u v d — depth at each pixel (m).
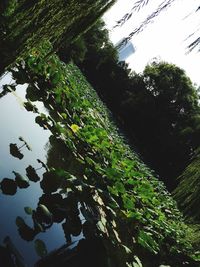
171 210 12.75
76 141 7.49
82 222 4.83
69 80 12.40
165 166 35.72
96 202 5.54
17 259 3.08
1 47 5.09
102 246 4.34
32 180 4.49
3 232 3.39
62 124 7.97
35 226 3.76
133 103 39.47
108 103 41.06
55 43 5.39
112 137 15.52
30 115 6.62
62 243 4.04
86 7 4.70
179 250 8.23
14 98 6.63
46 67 9.09
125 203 6.65
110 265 4.23
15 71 7.52
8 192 3.99
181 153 35.19
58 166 5.86
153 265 6.66
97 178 6.59
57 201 4.41
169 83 40.16
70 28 5.07
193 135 34.44
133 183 8.14
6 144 5.00
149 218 7.94
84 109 10.48
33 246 3.54
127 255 5.32
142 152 37.53
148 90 40.56
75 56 27.20
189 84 40.72
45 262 3.52
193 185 8.09
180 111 39.97
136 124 39.31
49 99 8.38
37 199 4.27
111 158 8.41
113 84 40.97
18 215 3.78
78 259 3.93
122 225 6.29
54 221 4.14
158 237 7.51
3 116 5.84
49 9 4.59
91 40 37.72
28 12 4.64
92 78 41.00
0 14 4.80
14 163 4.66
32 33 4.88
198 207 7.98
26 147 5.30
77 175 6.24
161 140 37.53
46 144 6.09
